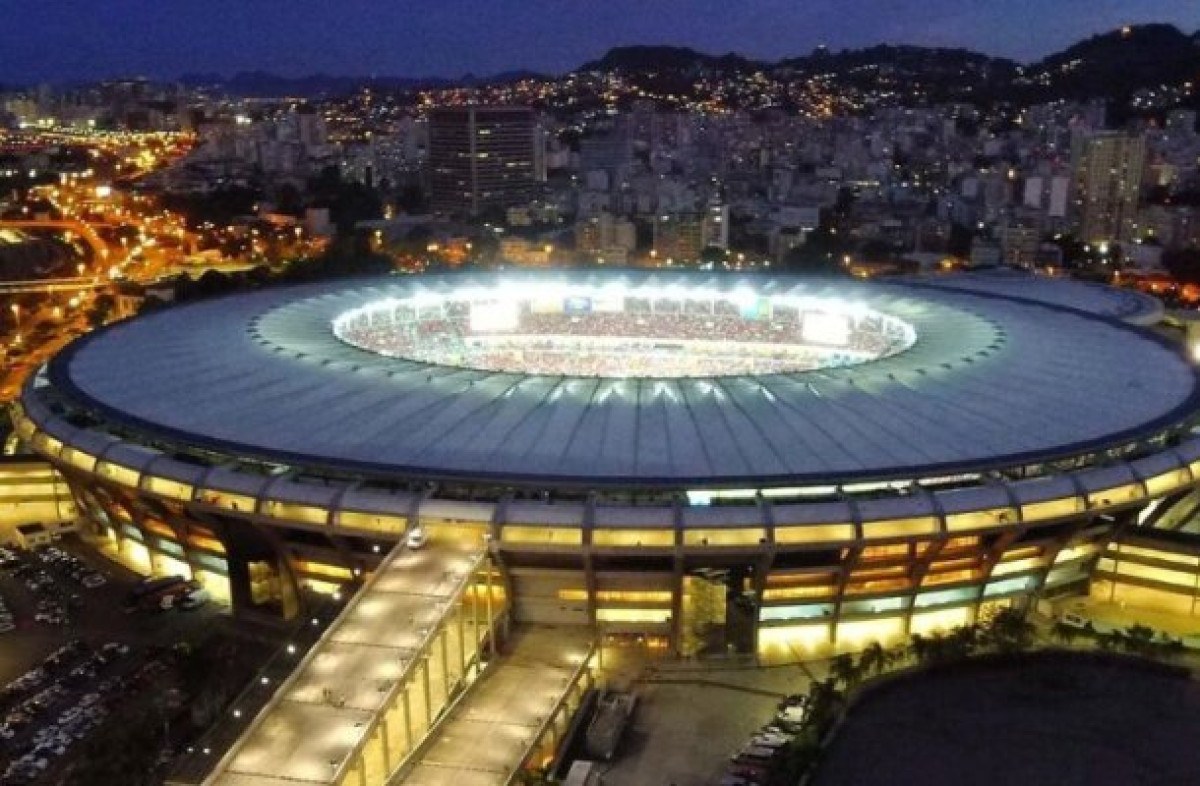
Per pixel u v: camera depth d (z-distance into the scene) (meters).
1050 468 135.38
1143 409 151.88
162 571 159.75
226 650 134.62
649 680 127.69
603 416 142.38
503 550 124.38
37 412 161.50
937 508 125.94
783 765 103.12
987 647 124.69
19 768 114.19
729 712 121.50
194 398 155.50
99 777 110.06
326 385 156.25
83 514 174.88
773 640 136.50
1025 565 140.25
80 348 185.25
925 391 153.25
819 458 132.50
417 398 149.62
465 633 123.31
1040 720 110.56
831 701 111.69
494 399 148.25
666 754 113.81
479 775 101.81
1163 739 107.44
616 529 122.75
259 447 137.12
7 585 157.12
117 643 139.75
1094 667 120.75
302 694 102.69
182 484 136.75
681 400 147.38
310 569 140.00
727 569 127.75
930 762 103.75
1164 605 144.62
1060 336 186.75
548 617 133.25
